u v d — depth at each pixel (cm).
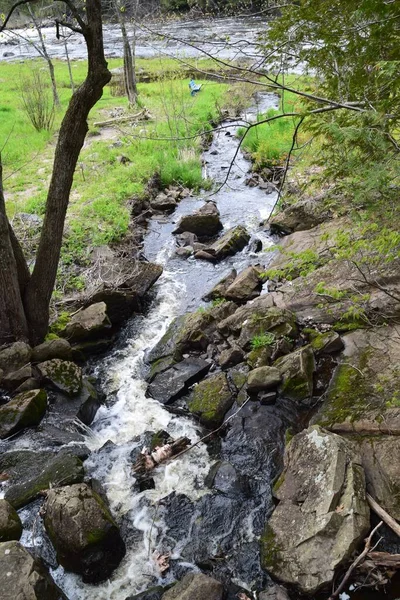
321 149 523
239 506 525
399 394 568
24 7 1961
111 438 636
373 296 699
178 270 1045
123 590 455
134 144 1659
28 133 1816
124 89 2484
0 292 691
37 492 530
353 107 412
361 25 429
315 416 600
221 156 1692
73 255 1021
